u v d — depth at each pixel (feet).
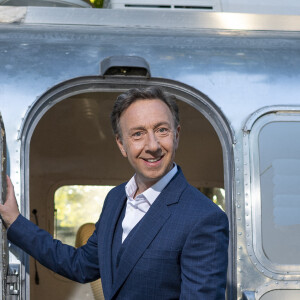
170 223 5.48
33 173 13.07
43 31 8.33
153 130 5.58
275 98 8.00
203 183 13.61
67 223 13.12
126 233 5.81
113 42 8.23
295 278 7.54
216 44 8.45
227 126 7.84
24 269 7.04
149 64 8.00
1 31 8.25
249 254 7.50
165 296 5.49
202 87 7.94
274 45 8.60
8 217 6.59
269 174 7.73
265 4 9.70
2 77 7.63
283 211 7.66
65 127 12.96
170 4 9.25
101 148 13.25
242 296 7.41
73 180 13.20
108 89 7.92
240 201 7.61
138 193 6.02
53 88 7.66
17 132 7.39
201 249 5.34
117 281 5.55
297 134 7.90
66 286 12.96
